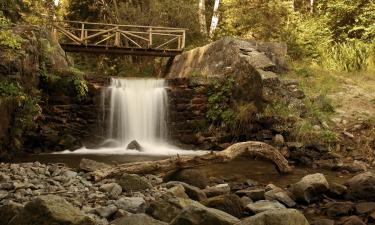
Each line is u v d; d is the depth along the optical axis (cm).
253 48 1126
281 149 808
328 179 634
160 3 1870
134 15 1894
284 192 511
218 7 1936
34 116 887
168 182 535
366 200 504
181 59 1484
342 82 1101
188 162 589
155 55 1538
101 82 1127
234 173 674
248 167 722
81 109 1059
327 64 1282
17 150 845
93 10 2089
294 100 923
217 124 1035
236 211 437
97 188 490
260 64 991
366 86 1073
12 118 802
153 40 1833
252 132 917
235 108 1001
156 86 1150
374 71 1209
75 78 1036
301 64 1238
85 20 2114
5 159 777
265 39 1603
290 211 307
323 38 1458
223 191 516
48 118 1008
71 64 1280
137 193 475
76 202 417
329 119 892
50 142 934
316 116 889
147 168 575
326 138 810
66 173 562
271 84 932
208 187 545
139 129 1120
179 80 1117
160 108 1117
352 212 454
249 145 649
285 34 1488
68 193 461
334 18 1542
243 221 303
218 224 321
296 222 304
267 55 1126
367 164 734
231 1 1777
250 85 988
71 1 2098
